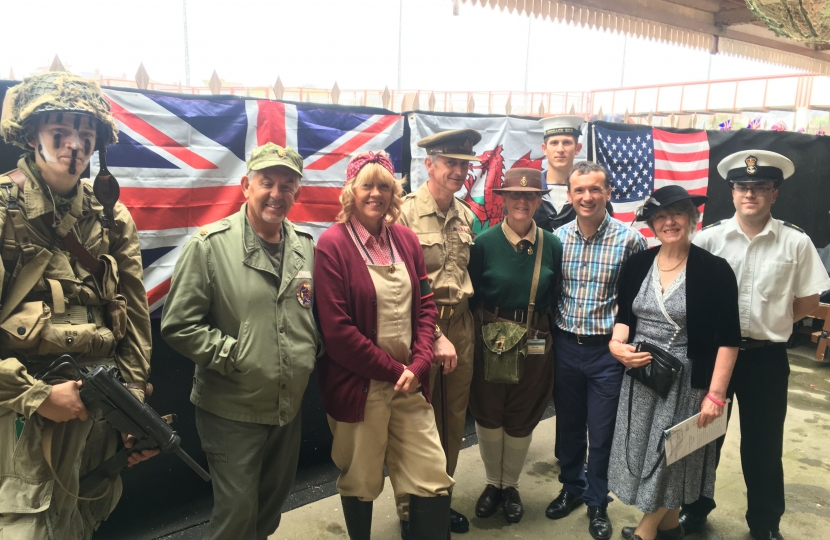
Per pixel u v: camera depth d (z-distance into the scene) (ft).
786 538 8.16
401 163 10.30
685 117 16.93
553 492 9.32
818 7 6.83
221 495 5.59
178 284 5.45
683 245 7.04
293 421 6.26
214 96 8.27
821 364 16.67
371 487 6.59
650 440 7.06
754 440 7.93
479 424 8.51
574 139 10.68
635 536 7.45
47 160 4.66
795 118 25.66
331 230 6.39
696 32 18.92
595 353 8.05
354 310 6.26
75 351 4.85
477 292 8.36
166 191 7.92
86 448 5.28
